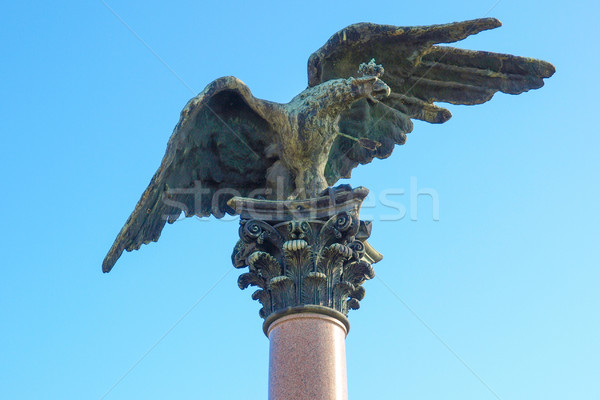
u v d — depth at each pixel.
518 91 21.83
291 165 20.42
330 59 21.11
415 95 22.06
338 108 20.12
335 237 19.08
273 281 18.67
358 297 19.36
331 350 17.83
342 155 22.16
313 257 18.83
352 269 19.17
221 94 19.84
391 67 21.53
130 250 20.06
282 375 17.48
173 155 18.58
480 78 21.83
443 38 20.62
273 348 18.06
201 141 20.39
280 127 20.19
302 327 18.05
